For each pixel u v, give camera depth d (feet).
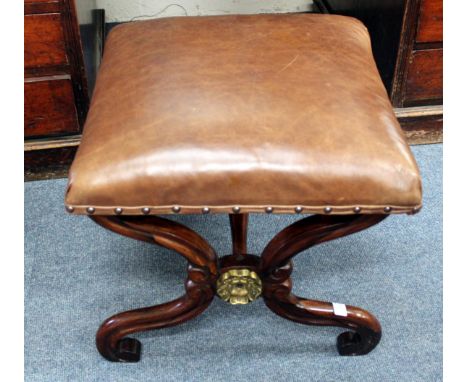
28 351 2.82
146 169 1.98
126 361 2.78
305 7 4.91
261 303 3.02
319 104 2.13
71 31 3.14
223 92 2.16
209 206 2.04
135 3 4.68
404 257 3.25
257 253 3.25
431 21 3.36
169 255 3.24
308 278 3.14
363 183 2.00
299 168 1.99
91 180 2.00
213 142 2.01
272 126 2.05
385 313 3.00
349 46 2.47
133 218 2.22
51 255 3.23
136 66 2.35
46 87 3.32
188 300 2.58
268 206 2.04
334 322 2.68
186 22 2.58
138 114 2.11
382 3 3.62
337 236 2.30
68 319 2.95
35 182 3.65
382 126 2.13
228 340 2.87
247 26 2.53
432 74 3.59
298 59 2.34
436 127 3.81
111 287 3.09
